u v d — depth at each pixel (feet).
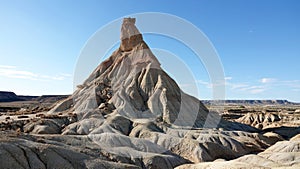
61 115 232.12
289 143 183.32
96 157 115.96
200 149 172.35
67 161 98.22
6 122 196.44
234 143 198.18
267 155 157.38
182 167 130.11
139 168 108.17
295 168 112.88
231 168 113.91
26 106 393.91
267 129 312.50
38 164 91.15
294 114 430.61
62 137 132.26
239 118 407.03
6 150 89.61
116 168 101.91
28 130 188.55
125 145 152.76
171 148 178.50
